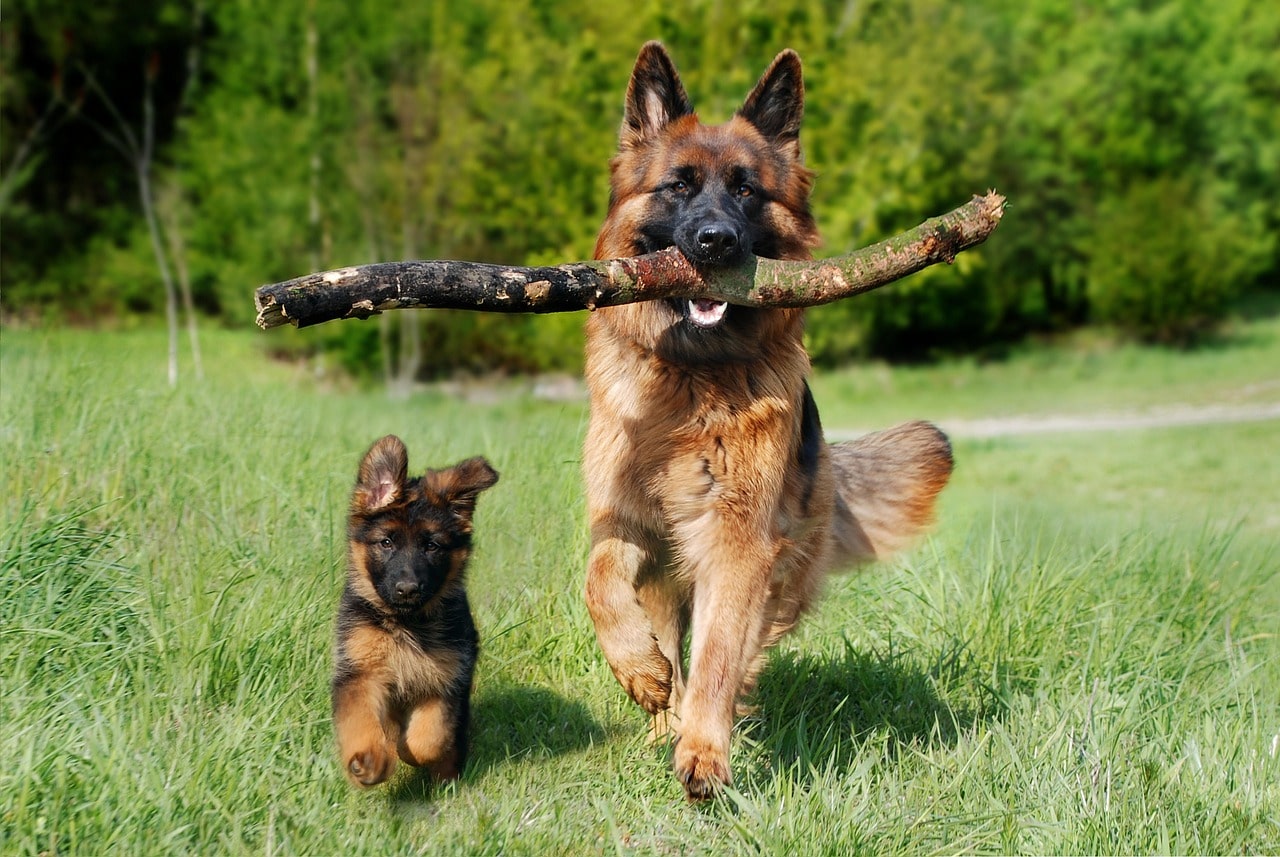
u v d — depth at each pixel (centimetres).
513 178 2414
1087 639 682
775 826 448
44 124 3164
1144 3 3641
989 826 478
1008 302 3612
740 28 1994
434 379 2905
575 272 465
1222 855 469
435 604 521
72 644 504
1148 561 820
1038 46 3638
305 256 2922
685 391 535
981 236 505
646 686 521
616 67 2112
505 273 446
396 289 420
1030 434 2456
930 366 3469
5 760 422
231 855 402
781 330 547
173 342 1558
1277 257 4009
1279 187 3706
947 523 967
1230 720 603
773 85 602
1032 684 640
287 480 750
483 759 534
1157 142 3600
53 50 2961
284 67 2973
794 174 597
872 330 3459
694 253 489
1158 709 602
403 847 429
